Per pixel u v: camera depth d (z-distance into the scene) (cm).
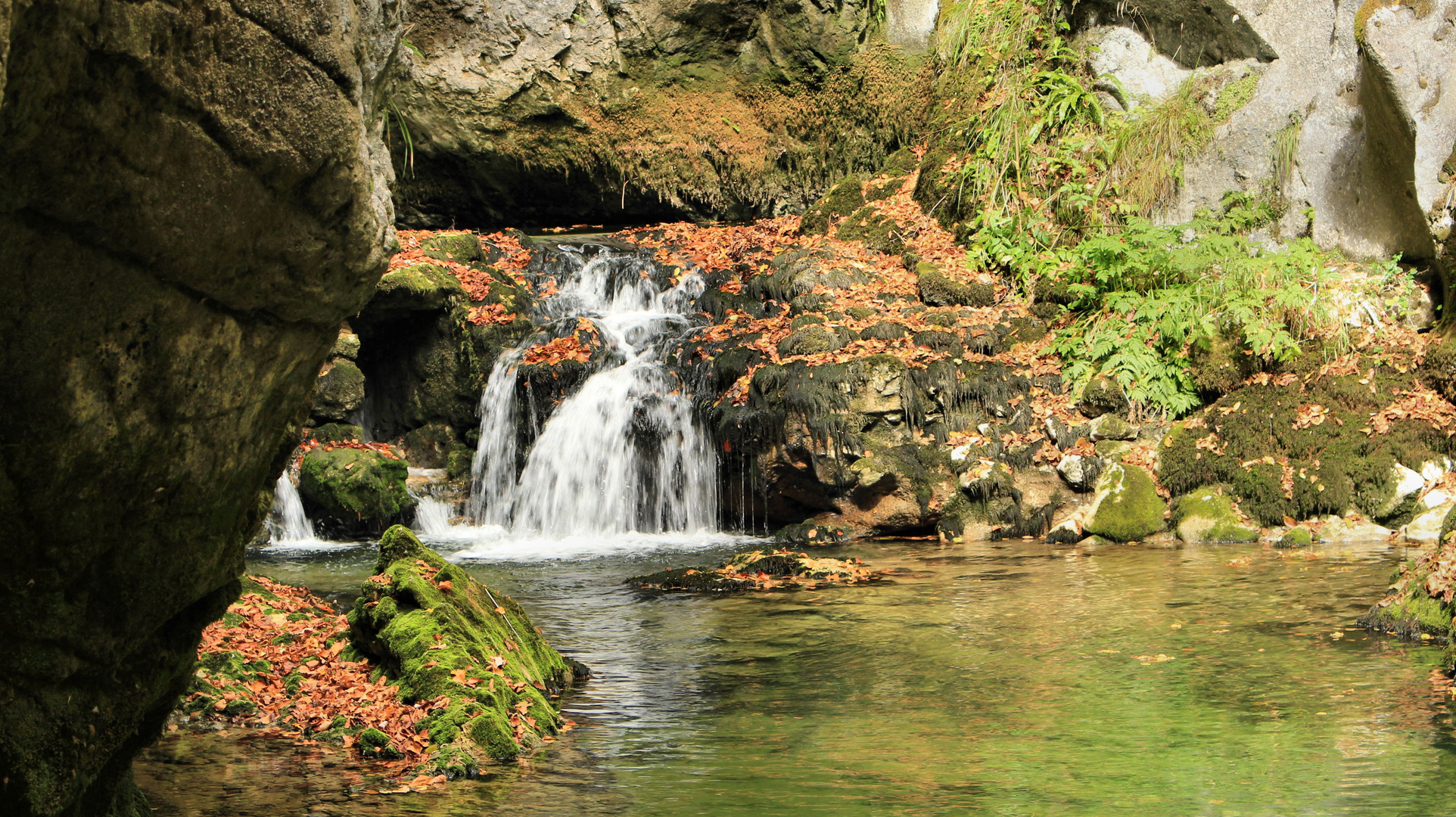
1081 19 1577
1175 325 1239
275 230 244
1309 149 1381
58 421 229
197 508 277
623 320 1488
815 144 1839
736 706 582
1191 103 1448
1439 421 1105
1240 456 1141
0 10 181
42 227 212
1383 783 446
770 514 1285
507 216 1886
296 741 535
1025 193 1477
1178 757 485
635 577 983
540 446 1362
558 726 552
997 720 548
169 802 450
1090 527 1146
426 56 1744
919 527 1223
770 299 1446
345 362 1404
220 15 213
